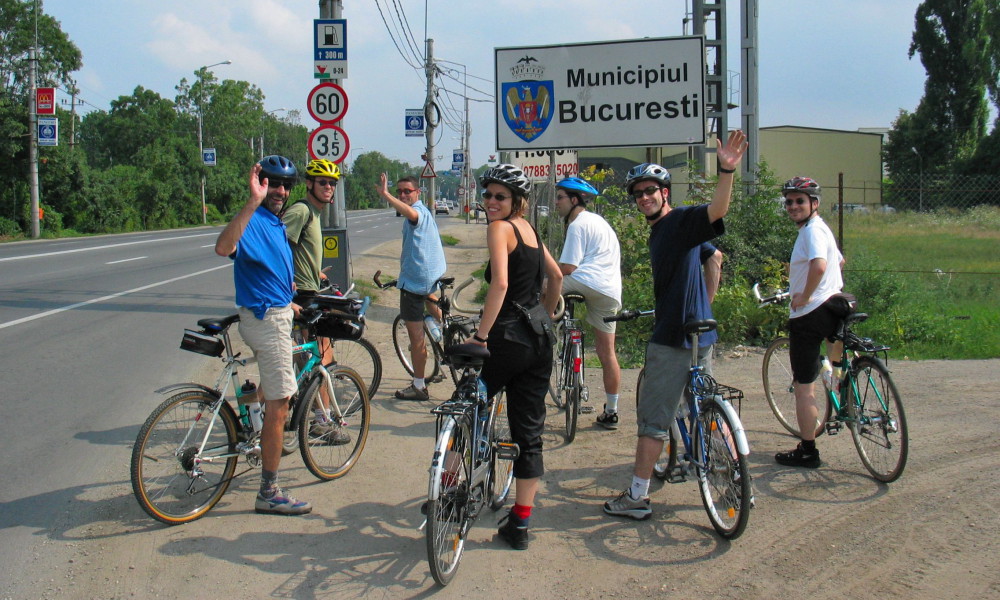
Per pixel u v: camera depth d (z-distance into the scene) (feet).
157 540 12.97
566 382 18.99
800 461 16.35
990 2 148.66
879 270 32.76
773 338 29.53
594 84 32.37
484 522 13.85
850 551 12.39
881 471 15.49
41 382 23.22
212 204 204.33
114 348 28.35
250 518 13.94
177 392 13.65
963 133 152.76
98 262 63.57
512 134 33.06
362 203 411.75
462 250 94.58
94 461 16.66
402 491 15.29
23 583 11.50
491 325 11.83
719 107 39.88
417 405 21.61
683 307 13.44
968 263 50.62
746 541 12.87
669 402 13.65
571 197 19.24
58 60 158.81
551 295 13.61
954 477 15.43
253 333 13.62
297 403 15.31
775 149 124.88
